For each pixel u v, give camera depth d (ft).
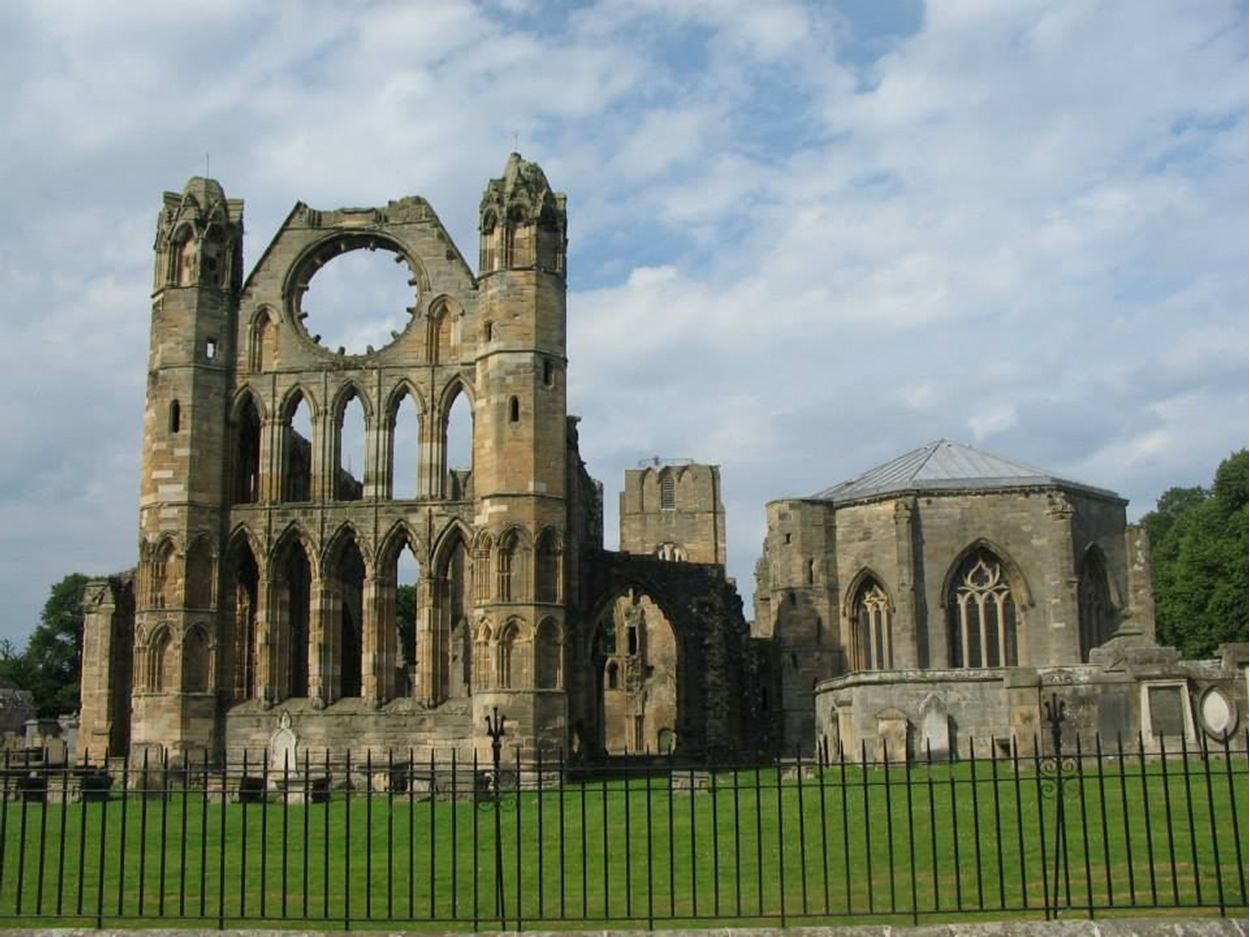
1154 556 429.79
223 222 275.18
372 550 263.08
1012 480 299.79
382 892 109.29
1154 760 188.85
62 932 83.35
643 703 425.69
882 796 159.22
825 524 312.91
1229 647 201.16
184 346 268.21
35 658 515.91
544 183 265.13
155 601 260.83
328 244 276.00
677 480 529.86
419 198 274.36
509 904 102.12
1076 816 133.28
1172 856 86.58
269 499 267.39
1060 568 291.17
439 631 260.01
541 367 257.55
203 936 82.64
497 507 251.80
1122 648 209.26
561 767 88.48
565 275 265.54
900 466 329.31
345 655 305.73
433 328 269.23
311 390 270.46
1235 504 378.32
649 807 86.12
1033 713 200.54
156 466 265.13
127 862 127.44
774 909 96.02
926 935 80.18
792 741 304.50
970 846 120.37
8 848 137.69
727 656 301.63
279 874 119.44
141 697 258.57
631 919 85.10
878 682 229.04
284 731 242.17
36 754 280.31
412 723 255.29
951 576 296.51
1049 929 80.02
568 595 279.28
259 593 264.93
